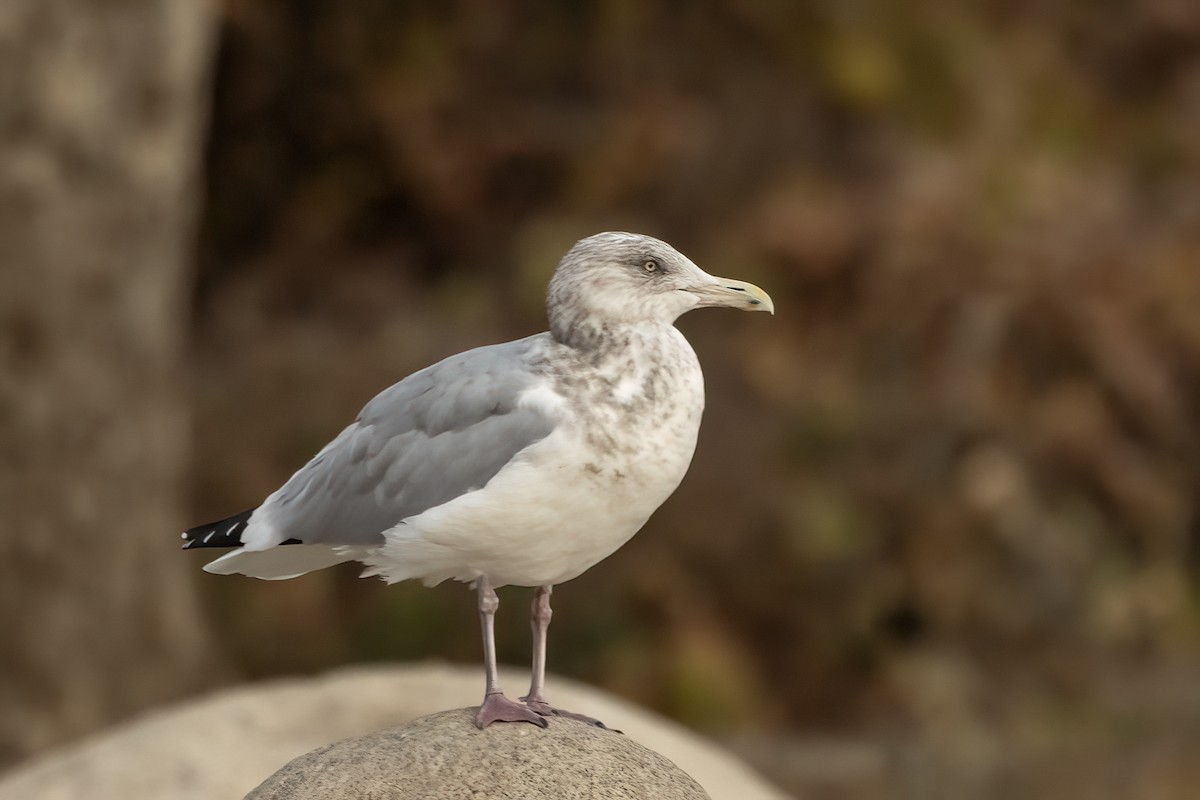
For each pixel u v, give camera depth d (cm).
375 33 1795
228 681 1248
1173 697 1323
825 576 1430
